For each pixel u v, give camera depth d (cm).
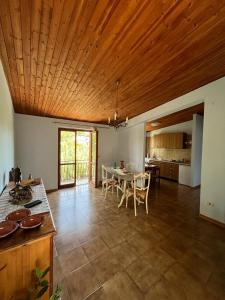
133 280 158
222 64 229
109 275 164
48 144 477
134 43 180
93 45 180
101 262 182
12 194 183
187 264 181
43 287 99
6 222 118
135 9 139
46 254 113
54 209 337
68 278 159
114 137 615
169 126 709
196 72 248
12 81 262
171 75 254
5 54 191
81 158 646
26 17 142
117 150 623
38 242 109
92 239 228
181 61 218
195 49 195
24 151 442
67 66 220
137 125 505
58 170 496
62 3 130
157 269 172
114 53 196
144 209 344
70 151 542
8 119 282
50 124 479
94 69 229
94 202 382
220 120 271
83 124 542
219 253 201
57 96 326
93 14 142
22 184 222
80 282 155
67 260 185
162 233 247
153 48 190
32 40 169
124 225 271
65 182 539
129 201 391
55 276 161
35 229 115
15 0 127
